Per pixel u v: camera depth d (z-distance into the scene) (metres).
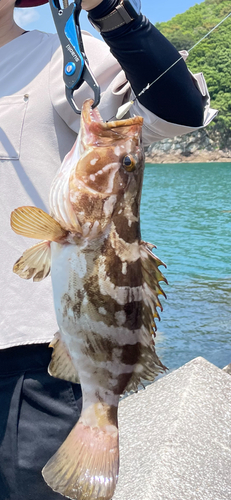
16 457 1.47
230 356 7.22
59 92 1.46
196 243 18.97
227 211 27.78
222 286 11.78
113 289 1.23
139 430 2.67
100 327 1.25
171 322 8.84
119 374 1.28
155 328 1.30
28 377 1.48
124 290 1.24
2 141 1.48
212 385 2.88
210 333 8.20
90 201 1.20
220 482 2.28
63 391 1.48
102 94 1.43
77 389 1.52
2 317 1.47
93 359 1.27
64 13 1.19
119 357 1.27
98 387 1.27
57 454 1.25
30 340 1.46
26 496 1.49
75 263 1.23
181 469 2.34
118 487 2.31
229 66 78.19
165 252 17.27
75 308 1.25
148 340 1.29
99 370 1.27
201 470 2.34
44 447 1.47
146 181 47.06
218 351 7.41
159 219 25.36
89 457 1.22
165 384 2.98
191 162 76.50
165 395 2.89
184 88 1.28
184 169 62.91
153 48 1.22
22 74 1.53
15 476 1.48
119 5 1.17
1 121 1.49
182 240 19.66
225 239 19.77
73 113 1.46
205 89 1.38
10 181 1.49
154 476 2.29
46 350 1.47
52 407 1.48
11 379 1.48
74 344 1.28
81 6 1.19
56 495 1.48
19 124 1.48
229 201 32.22
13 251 1.48
